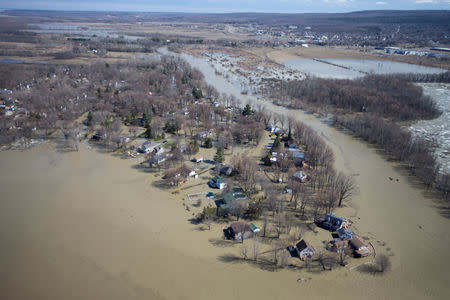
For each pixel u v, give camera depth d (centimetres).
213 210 10875
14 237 10006
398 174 14450
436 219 11319
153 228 10456
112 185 12875
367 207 11869
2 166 14112
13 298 8019
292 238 10031
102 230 10362
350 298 8125
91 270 8862
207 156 15600
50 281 8519
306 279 8631
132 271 8831
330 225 10519
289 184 12500
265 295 8131
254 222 10762
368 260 9344
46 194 12188
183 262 9138
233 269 8912
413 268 9131
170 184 12888
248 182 12769
